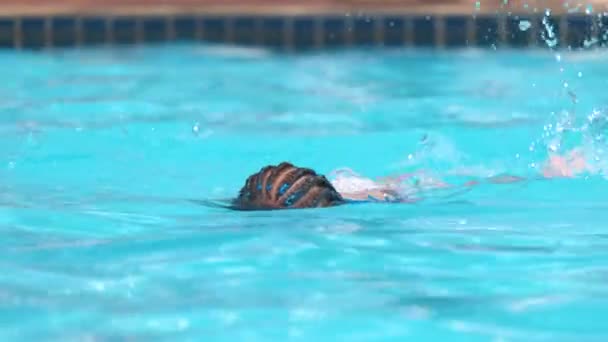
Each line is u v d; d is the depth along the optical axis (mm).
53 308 6551
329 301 6758
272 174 10695
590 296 6879
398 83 23344
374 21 29359
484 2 31531
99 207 10805
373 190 11617
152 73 24891
